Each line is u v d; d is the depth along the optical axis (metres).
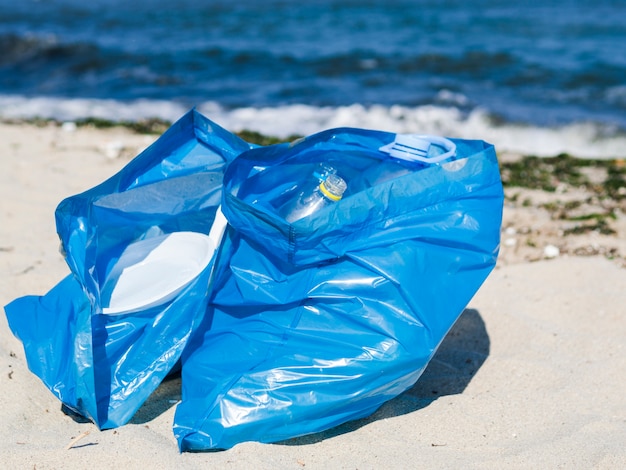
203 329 1.72
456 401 1.79
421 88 5.04
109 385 1.69
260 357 1.67
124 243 1.79
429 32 6.93
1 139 3.51
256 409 1.63
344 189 1.73
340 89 5.06
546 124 4.15
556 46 6.16
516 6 8.23
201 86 5.21
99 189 1.73
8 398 1.75
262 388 1.64
